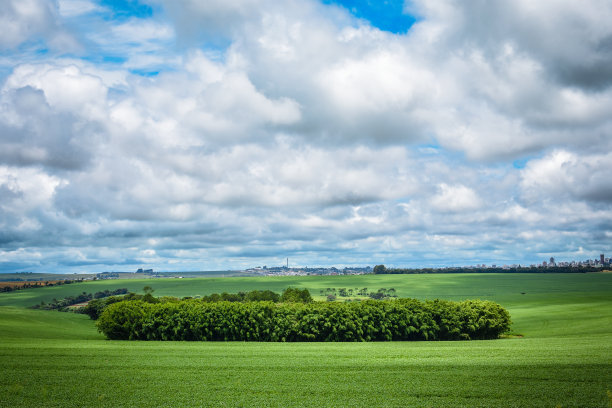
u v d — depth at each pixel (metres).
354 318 52.06
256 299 114.25
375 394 22.61
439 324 54.00
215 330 51.34
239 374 27.08
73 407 20.56
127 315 52.00
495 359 31.25
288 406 20.78
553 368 27.19
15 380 25.39
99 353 35.16
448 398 21.77
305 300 109.75
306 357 33.72
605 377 24.86
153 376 26.55
